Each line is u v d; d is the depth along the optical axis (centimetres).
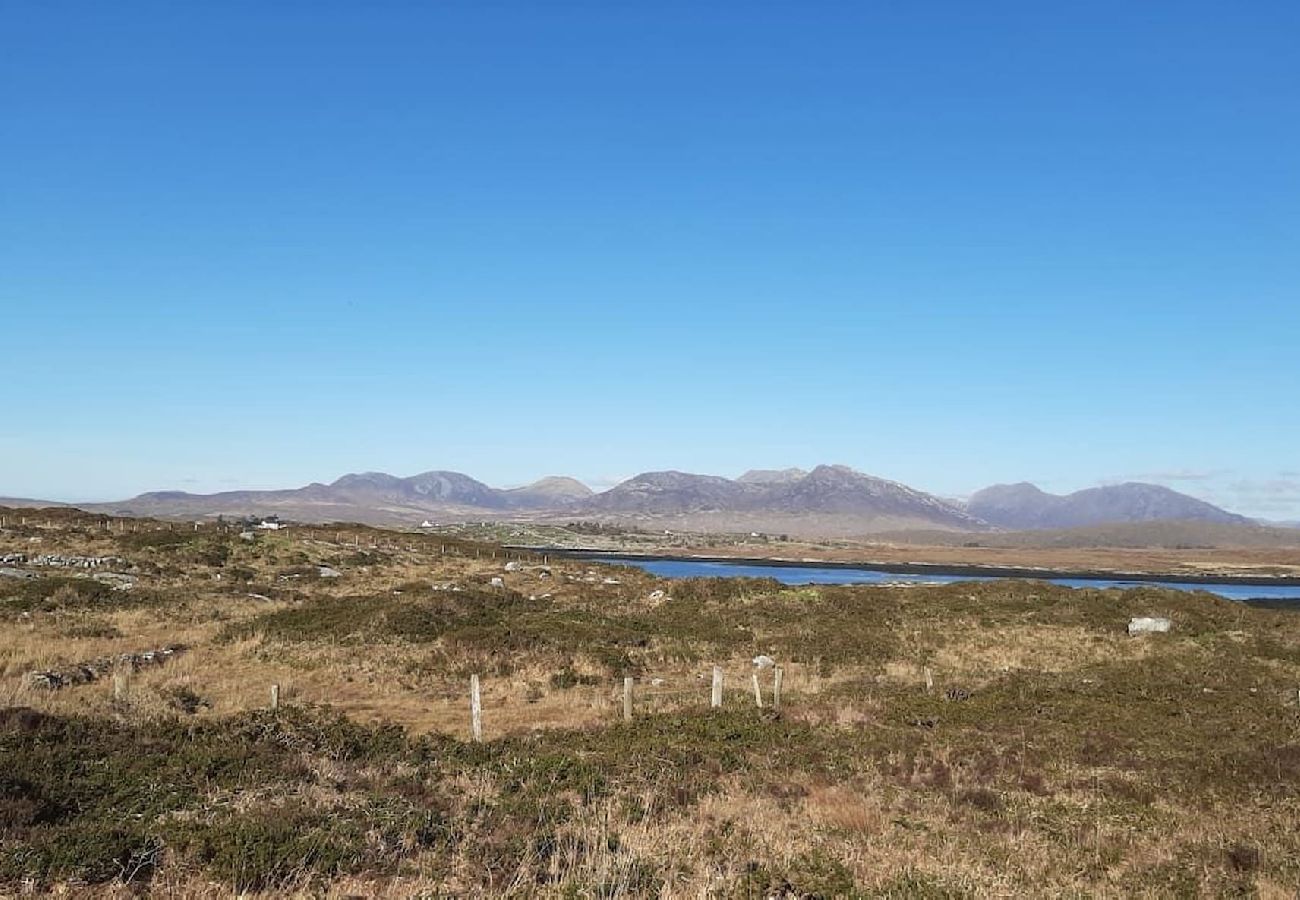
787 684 3028
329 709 2322
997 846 1235
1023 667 3412
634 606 4784
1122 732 2147
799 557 18850
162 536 6181
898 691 2766
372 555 6731
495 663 3141
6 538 5659
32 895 918
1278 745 1981
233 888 953
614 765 1700
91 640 3183
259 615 4009
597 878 981
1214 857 1195
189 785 1410
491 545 9844
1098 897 1036
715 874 1041
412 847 1129
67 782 1359
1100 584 11506
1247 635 3834
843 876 1066
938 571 14400
